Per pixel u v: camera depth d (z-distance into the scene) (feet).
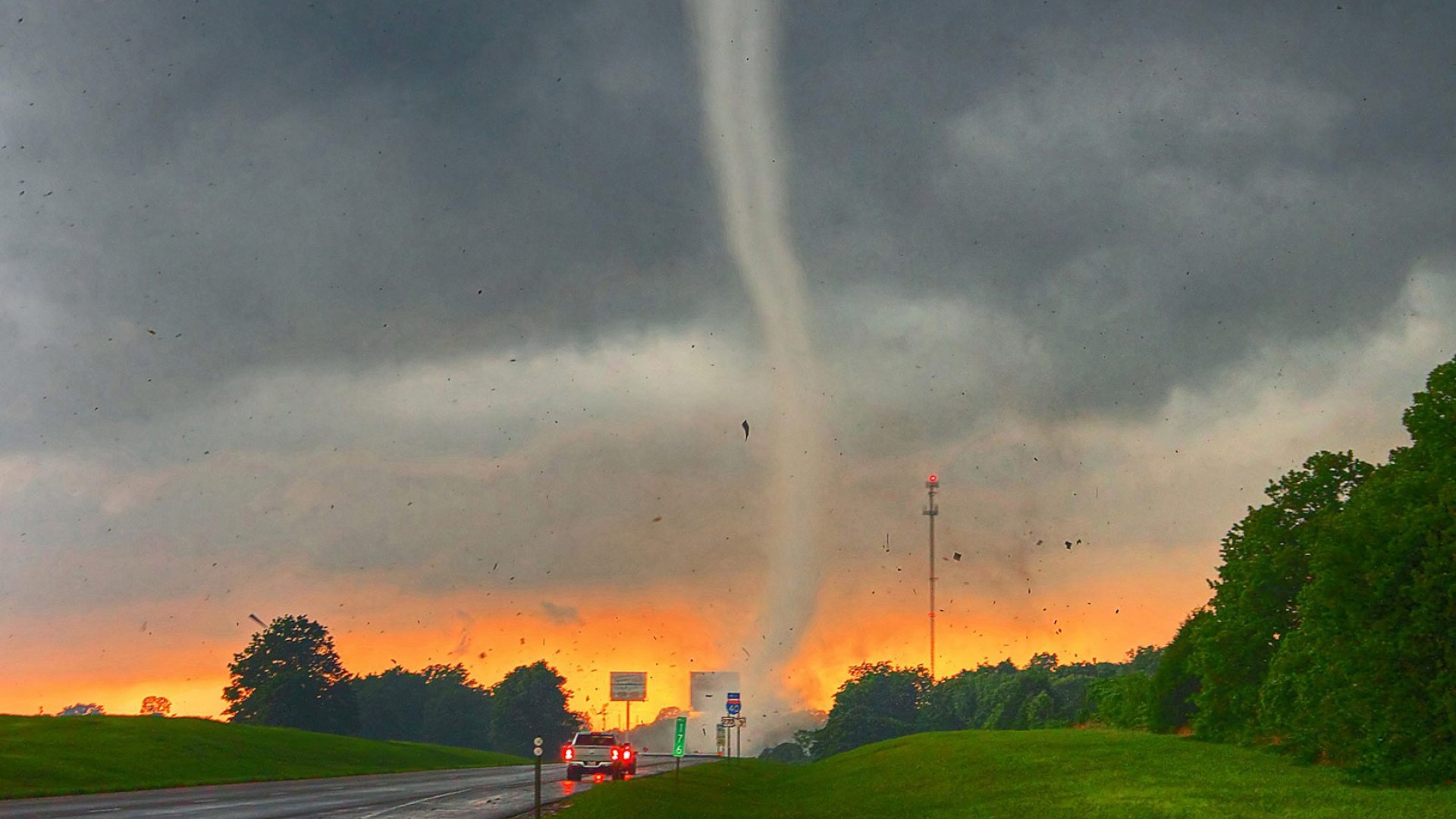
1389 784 106.11
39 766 195.93
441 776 235.61
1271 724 148.56
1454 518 110.73
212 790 177.78
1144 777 125.49
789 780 208.33
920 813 115.65
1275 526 168.86
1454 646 106.83
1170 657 208.23
